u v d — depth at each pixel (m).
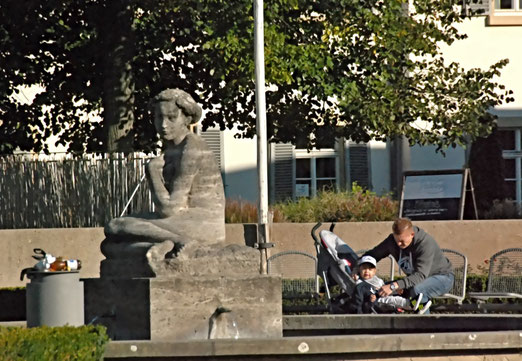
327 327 19.61
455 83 38.94
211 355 15.42
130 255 17.72
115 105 35.88
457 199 36.62
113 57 35.78
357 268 22.88
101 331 14.98
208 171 18.09
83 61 37.41
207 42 33.38
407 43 37.22
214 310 17.27
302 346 15.47
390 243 22.89
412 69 37.88
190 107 18.12
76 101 38.47
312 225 33.38
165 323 17.16
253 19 32.84
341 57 36.59
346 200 36.19
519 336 15.73
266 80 33.56
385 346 15.52
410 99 37.59
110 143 35.88
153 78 37.31
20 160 34.47
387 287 22.17
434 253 22.58
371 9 36.44
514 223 33.69
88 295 17.78
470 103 38.22
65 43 36.69
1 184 34.47
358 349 15.48
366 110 36.31
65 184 33.88
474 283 27.08
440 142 38.69
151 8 34.59
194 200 18.02
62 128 39.12
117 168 33.41
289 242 33.28
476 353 15.70
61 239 32.19
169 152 18.20
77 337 14.25
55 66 37.81
